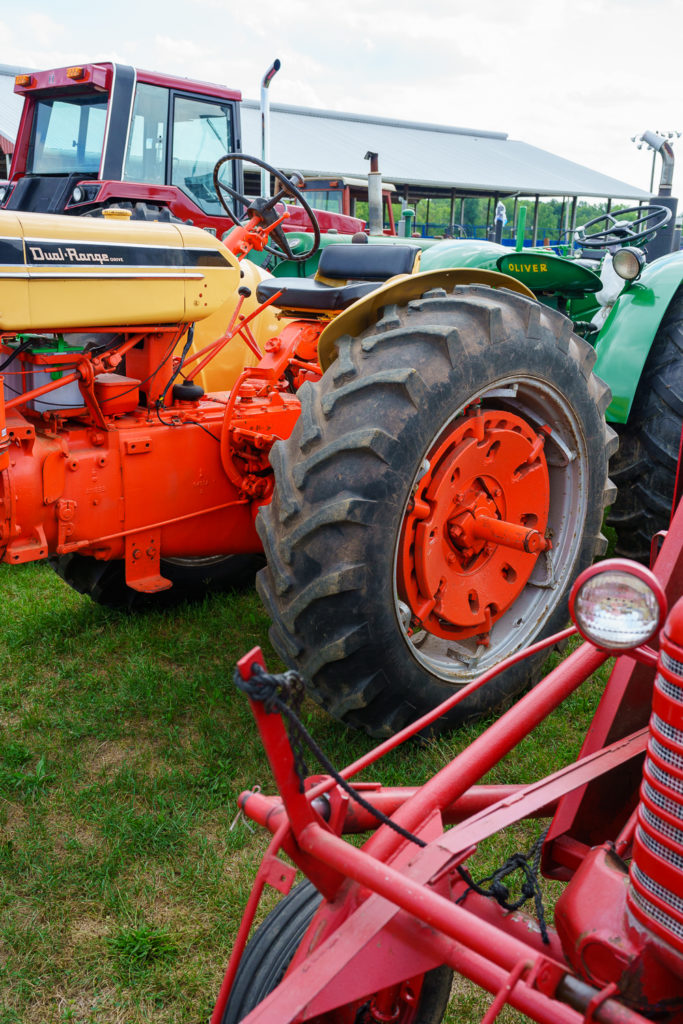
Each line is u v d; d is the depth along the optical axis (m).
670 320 3.94
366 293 3.66
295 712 1.36
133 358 3.16
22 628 3.73
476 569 2.95
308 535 2.53
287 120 25.41
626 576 1.33
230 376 4.62
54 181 6.66
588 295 5.12
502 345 2.76
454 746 2.87
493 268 4.88
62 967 2.05
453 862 1.44
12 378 2.99
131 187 6.35
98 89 6.32
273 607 2.65
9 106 16.28
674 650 1.26
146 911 2.22
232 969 1.44
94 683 3.31
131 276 2.80
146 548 3.12
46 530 2.82
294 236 7.23
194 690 3.24
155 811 2.60
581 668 1.74
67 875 2.33
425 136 29.75
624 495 4.04
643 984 1.27
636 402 3.94
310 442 2.60
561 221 28.84
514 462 2.95
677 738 1.25
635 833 1.34
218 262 3.06
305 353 3.76
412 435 2.53
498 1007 1.18
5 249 2.50
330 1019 1.43
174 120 6.70
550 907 2.23
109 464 2.94
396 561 2.66
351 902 1.43
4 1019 1.92
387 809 1.66
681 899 1.24
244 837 2.47
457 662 2.96
